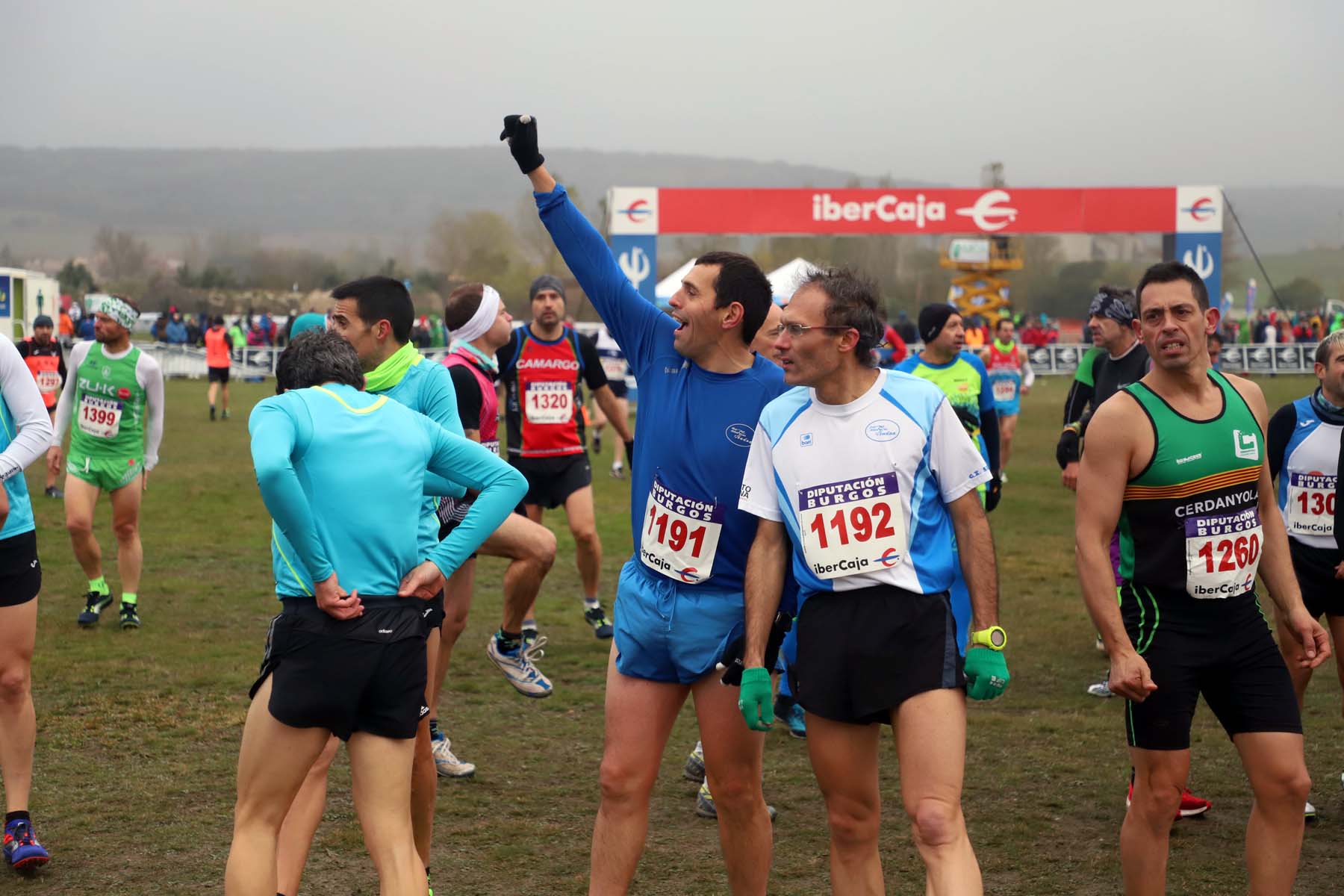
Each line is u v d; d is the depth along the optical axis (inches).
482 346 215.9
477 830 188.5
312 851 179.3
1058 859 176.6
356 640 127.4
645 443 147.9
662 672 146.1
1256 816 143.3
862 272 135.8
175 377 1523.1
